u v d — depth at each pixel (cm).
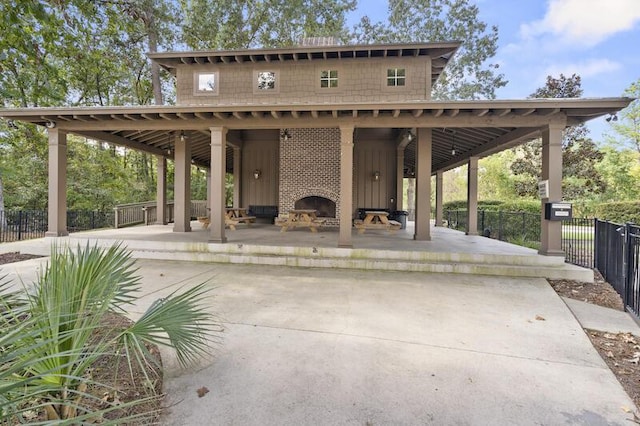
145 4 1497
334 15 1795
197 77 1077
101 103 1747
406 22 1986
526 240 1227
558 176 640
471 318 413
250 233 995
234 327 374
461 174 3934
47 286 214
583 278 604
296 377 272
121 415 221
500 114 652
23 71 1087
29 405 199
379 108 643
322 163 1198
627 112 2466
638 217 1755
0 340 146
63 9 849
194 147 1220
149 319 238
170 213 1441
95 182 1689
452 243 829
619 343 351
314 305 455
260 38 1786
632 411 235
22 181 1502
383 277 614
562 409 236
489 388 260
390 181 1258
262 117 728
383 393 251
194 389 254
